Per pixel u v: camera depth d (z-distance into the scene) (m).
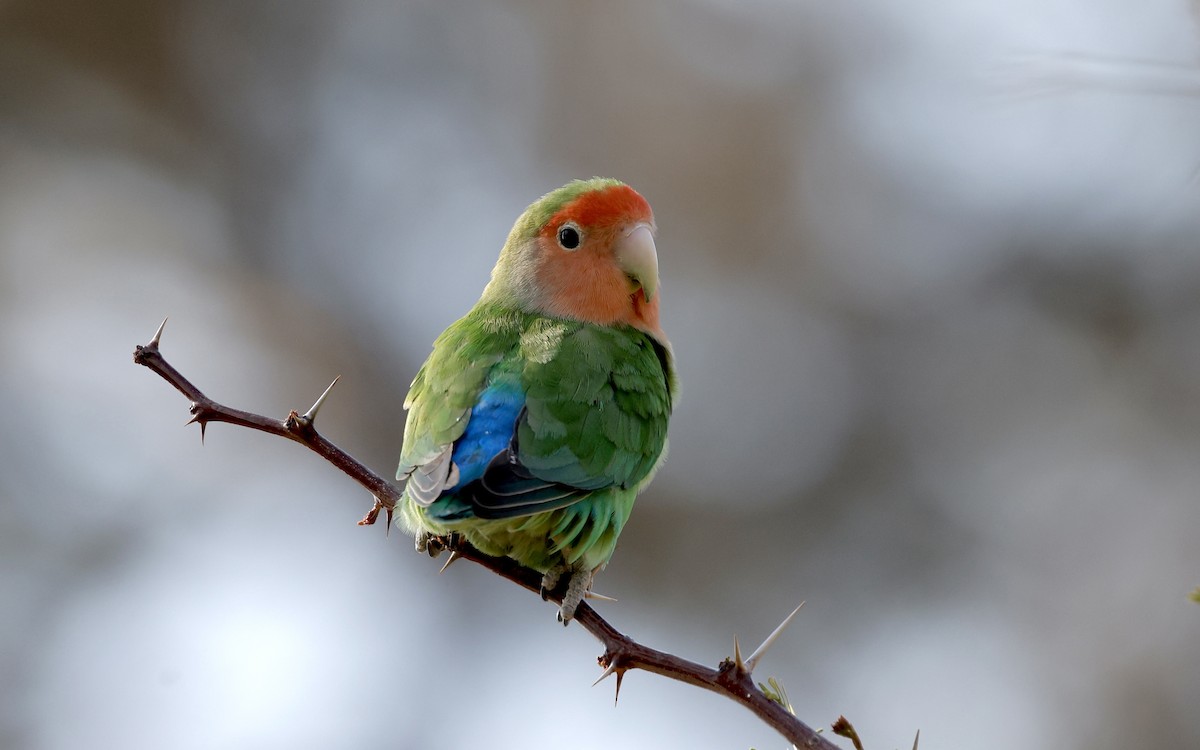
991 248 15.79
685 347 15.41
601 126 15.92
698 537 14.76
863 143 15.76
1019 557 14.58
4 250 15.31
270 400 15.14
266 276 15.89
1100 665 13.99
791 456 15.14
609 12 15.99
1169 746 13.58
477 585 14.21
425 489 7.15
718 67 15.87
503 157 16.14
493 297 8.81
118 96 16.16
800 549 14.84
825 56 15.75
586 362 7.98
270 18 16.61
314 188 16.28
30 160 15.76
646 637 14.31
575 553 7.55
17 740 12.63
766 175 15.73
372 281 15.98
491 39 16.28
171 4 16.20
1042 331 15.55
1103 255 15.42
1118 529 14.59
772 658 14.22
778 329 15.56
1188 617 13.98
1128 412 15.09
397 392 15.56
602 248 8.59
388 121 16.38
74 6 15.95
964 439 15.20
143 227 15.78
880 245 15.81
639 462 8.00
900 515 14.91
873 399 15.40
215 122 16.31
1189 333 15.09
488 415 7.58
